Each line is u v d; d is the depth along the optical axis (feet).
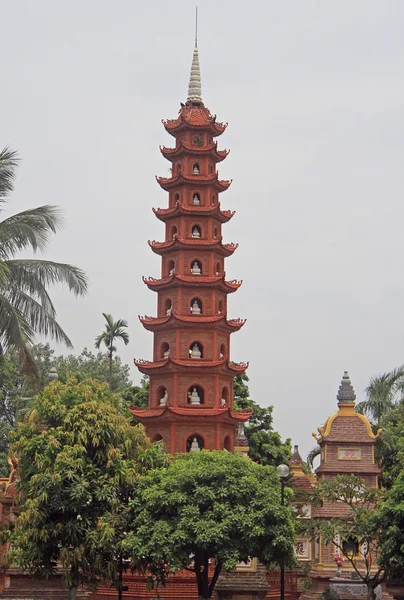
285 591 223.51
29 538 164.55
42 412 174.50
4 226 148.97
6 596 208.23
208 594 173.17
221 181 249.34
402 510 164.96
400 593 208.54
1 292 149.48
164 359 234.79
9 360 315.37
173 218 247.09
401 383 246.47
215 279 237.25
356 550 207.82
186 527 163.73
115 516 165.99
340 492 179.73
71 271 153.89
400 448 204.85
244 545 165.68
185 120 248.73
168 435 229.25
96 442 169.07
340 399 219.00
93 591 176.55
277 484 178.81
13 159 150.82
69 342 153.58
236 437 252.01
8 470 287.28
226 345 241.35
